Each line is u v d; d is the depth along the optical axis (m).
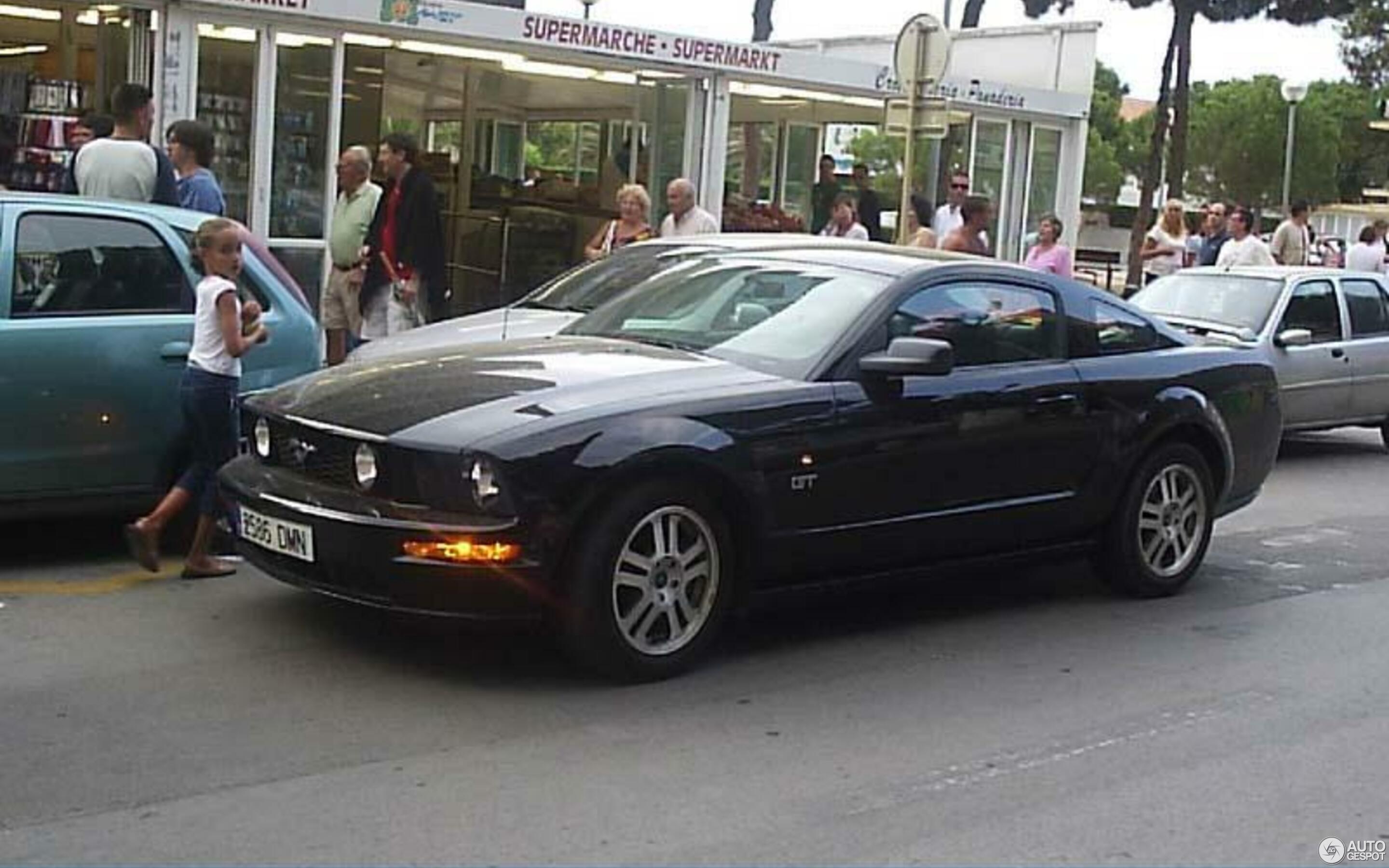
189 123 10.49
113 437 7.41
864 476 6.60
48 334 7.21
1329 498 11.63
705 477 6.15
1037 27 20.80
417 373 6.52
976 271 7.33
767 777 5.24
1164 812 5.08
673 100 16.69
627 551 5.99
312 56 13.65
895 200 20.19
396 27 13.72
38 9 12.84
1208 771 5.48
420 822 4.73
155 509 7.64
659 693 6.05
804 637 6.98
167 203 9.65
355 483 5.96
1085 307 7.69
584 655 5.98
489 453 5.71
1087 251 33.31
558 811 4.86
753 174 20.02
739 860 4.56
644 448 5.93
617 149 17.95
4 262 7.20
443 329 9.45
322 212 13.94
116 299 7.50
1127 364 7.71
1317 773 5.50
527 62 15.60
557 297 9.74
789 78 16.72
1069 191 20.39
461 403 6.06
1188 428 7.94
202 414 7.07
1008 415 7.11
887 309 6.89
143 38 12.78
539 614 5.86
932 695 6.23
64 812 4.72
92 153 9.48
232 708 5.66
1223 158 61.62
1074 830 4.89
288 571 6.16
